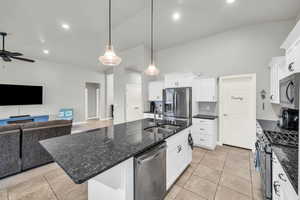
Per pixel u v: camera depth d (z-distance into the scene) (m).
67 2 2.57
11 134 2.30
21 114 5.47
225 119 3.89
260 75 3.37
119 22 3.34
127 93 5.45
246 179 2.27
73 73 6.89
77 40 4.28
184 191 1.98
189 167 2.64
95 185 1.41
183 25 3.52
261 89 3.36
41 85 5.91
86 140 1.60
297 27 1.49
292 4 2.65
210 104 4.12
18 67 5.38
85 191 1.97
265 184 1.56
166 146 1.71
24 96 5.37
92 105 8.63
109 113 8.61
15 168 2.36
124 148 1.36
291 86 1.34
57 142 1.53
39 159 2.62
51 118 6.16
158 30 3.77
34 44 4.42
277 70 2.65
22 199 1.82
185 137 2.43
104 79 8.33
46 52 5.17
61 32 3.70
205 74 4.18
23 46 4.52
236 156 3.15
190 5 2.77
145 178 1.38
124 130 2.09
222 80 3.90
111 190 1.29
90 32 3.79
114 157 1.16
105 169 0.99
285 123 2.19
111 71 7.95
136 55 4.93
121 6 2.76
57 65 6.36
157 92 4.77
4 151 2.24
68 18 3.09
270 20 3.20
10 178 2.26
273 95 2.88
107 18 3.15
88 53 5.45
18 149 2.38
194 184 2.14
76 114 6.99
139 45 4.78
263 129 2.12
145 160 1.34
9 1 2.46
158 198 1.61
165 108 4.10
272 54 3.23
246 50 3.54
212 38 4.04
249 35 3.50
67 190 1.99
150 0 2.62
